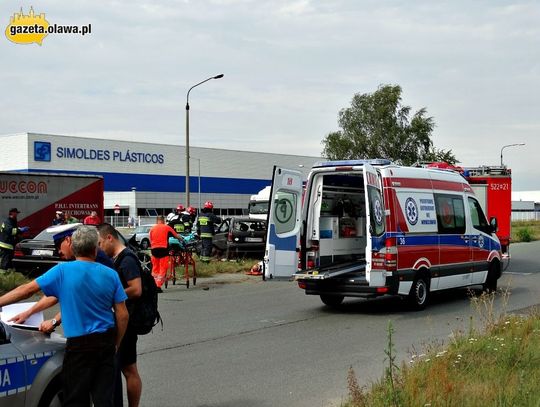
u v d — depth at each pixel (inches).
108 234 214.8
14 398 174.7
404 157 2439.7
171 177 2908.5
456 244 518.9
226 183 3122.5
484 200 774.5
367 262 439.5
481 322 395.2
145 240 1491.1
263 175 3292.3
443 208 509.4
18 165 2458.2
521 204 3476.9
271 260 465.4
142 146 2802.7
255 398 258.2
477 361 267.6
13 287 574.6
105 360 179.2
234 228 869.8
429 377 237.6
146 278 218.1
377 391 231.8
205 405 249.4
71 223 710.5
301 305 516.4
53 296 181.8
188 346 357.4
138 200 2598.4
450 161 2447.1
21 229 662.5
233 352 341.7
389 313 469.4
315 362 319.0
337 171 465.1
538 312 387.2
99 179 864.3
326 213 499.8
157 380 286.2
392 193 456.8
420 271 477.7
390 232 449.7
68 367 176.7
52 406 186.5
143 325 215.9
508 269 816.3
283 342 367.9
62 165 2522.1
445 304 514.6
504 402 207.0
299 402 252.4
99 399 176.6
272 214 466.9
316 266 487.2
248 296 574.2
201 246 781.9
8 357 174.2
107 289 180.1
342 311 482.3
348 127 2516.0
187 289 623.8
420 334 388.2
